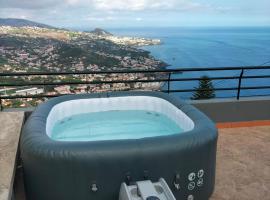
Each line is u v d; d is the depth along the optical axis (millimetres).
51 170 2477
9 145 3039
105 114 4578
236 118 4777
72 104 4363
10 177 2471
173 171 2643
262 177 3375
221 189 3152
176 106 4043
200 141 2707
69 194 2525
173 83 4805
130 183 2512
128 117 4590
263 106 4793
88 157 2439
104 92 4633
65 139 4023
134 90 4766
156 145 2566
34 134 2770
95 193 2535
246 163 3662
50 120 3717
